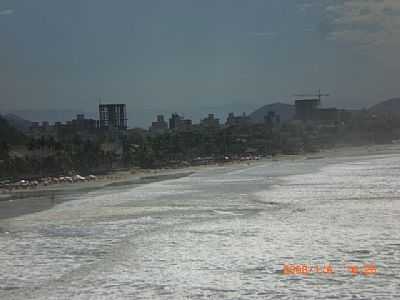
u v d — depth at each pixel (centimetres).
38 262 3775
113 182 12406
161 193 8788
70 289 3073
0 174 14038
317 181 10269
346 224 4959
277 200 7162
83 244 4403
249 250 3928
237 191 8644
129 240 4503
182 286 3053
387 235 4362
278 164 18800
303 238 4325
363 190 8188
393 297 2762
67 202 7906
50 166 15600
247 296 2842
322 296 2806
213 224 5216
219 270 3375
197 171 16175
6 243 4538
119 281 3203
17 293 3031
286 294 2855
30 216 6331
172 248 4100
